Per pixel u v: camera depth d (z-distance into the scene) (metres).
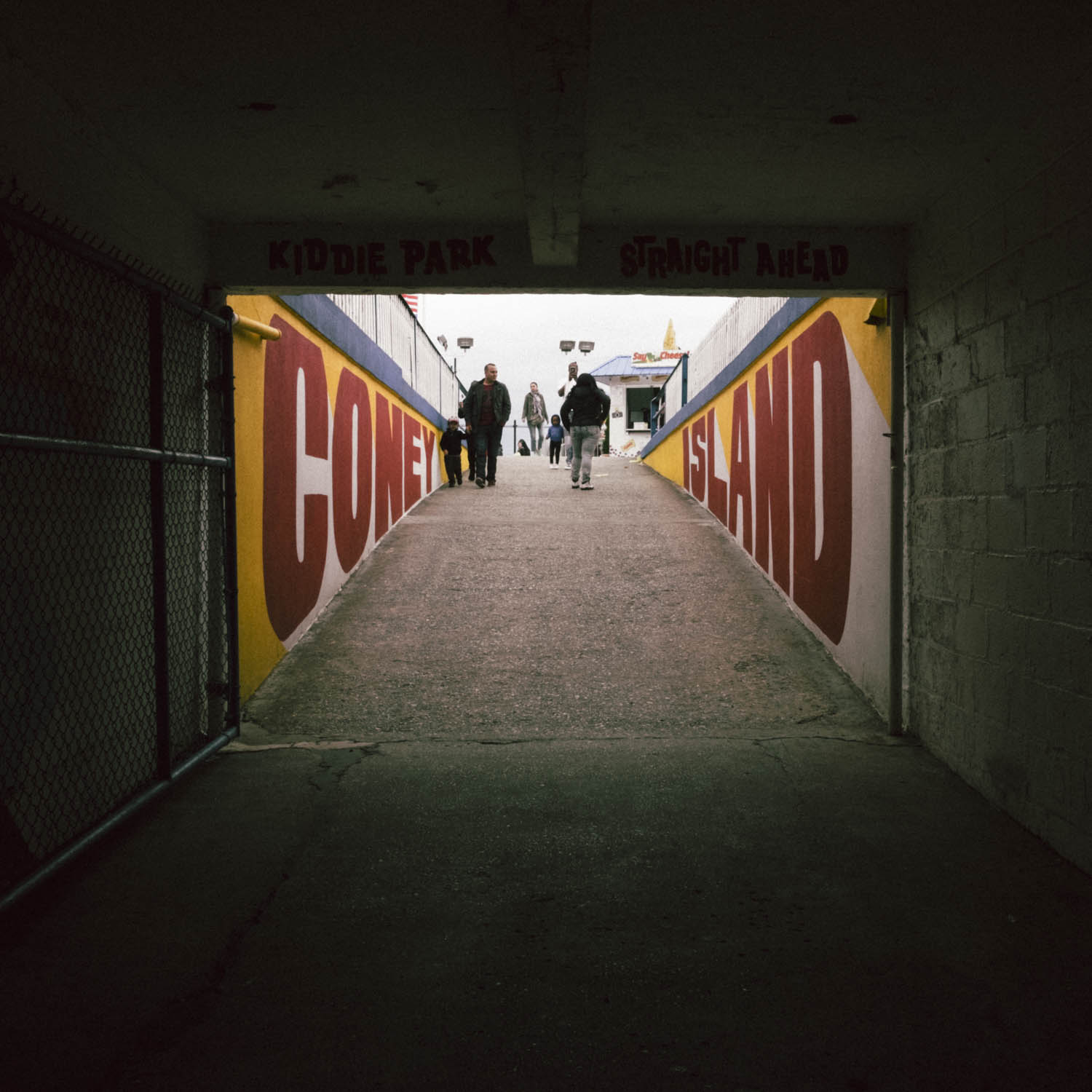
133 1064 2.19
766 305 8.37
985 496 4.10
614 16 2.86
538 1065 2.19
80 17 2.88
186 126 3.70
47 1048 2.25
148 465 4.11
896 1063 2.20
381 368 9.46
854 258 4.99
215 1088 2.10
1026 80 3.30
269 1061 2.21
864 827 3.77
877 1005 2.46
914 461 4.96
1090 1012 2.42
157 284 4.02
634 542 9.50
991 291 4.02
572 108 3.21
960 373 4.36
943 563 4.58
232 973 2.63
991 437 4.04
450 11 2.84
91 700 3.62
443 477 14.84
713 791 4.21
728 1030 2.34
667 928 2.91
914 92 3.39
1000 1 2.79
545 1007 2.45
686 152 3.96
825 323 6.51
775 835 3.69
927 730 4.83
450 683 5.98
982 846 3.57
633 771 4.49
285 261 4.92
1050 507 3.53
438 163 4.09
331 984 2.57
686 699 5.71
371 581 8.26
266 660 6.03
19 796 3.11
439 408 14.95
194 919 2.96
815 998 2.49
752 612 7.31
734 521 9.63
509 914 3.01
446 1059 2.22
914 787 4.26
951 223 4.43
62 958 2.70
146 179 4.18
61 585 3.38
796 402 7.29
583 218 4.84
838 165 4.11
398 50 3.09
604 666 6.27
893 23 2.91
